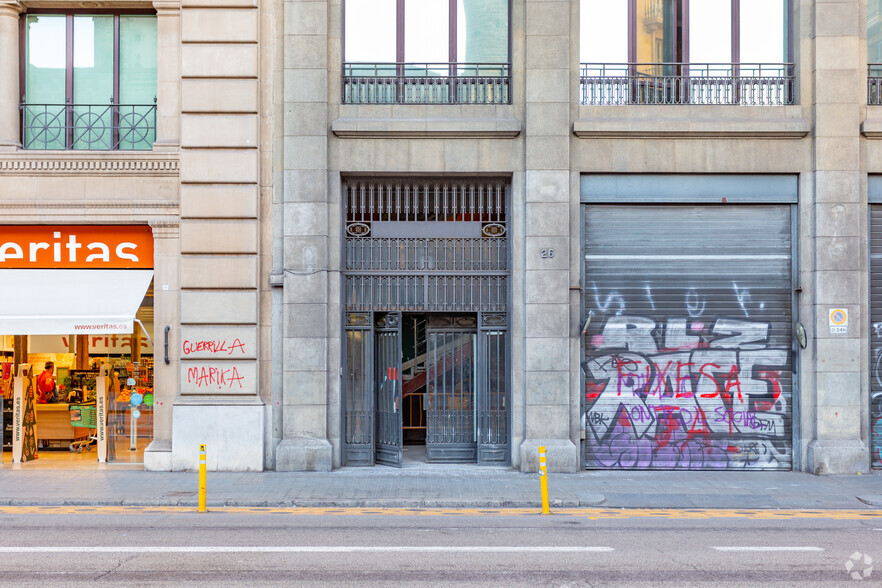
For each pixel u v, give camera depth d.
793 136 13.38
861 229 13.37
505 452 13.64
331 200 13.43
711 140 13.42
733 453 13.45
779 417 13.50
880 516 10.29
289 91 13.30
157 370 13.35
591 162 13.42
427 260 13.74
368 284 13.75
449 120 13.34
